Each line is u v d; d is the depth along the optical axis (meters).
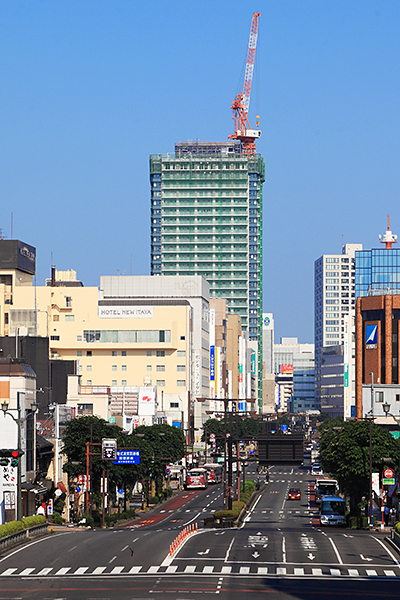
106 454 183.00
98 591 87.81
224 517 175.25
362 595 87.50
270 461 189.50
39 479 189.25
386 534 153.62
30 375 186.12
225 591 87.94
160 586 90.62
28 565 105.75
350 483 190.12
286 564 106.94
